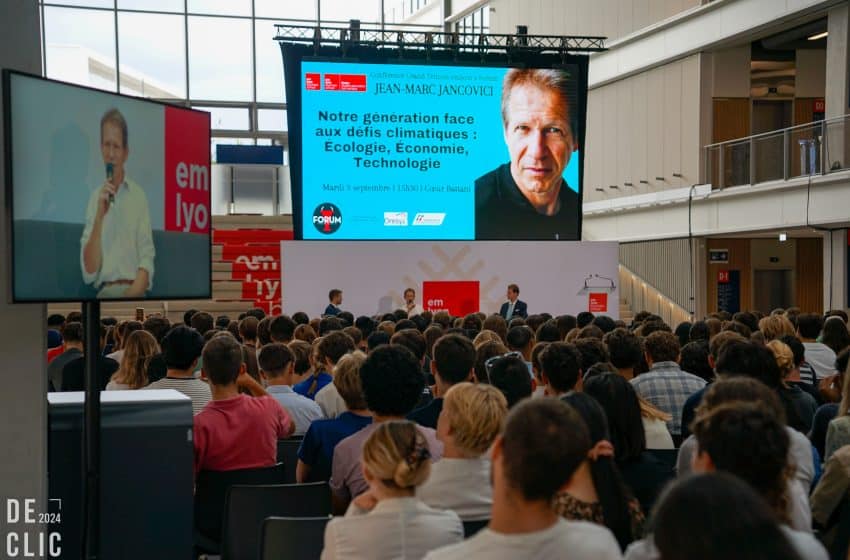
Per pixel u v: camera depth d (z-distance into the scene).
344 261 15.73
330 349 6.32
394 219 15.89
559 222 16.39
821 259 22.84
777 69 22.84
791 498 2.62
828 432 4.24
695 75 21.36
